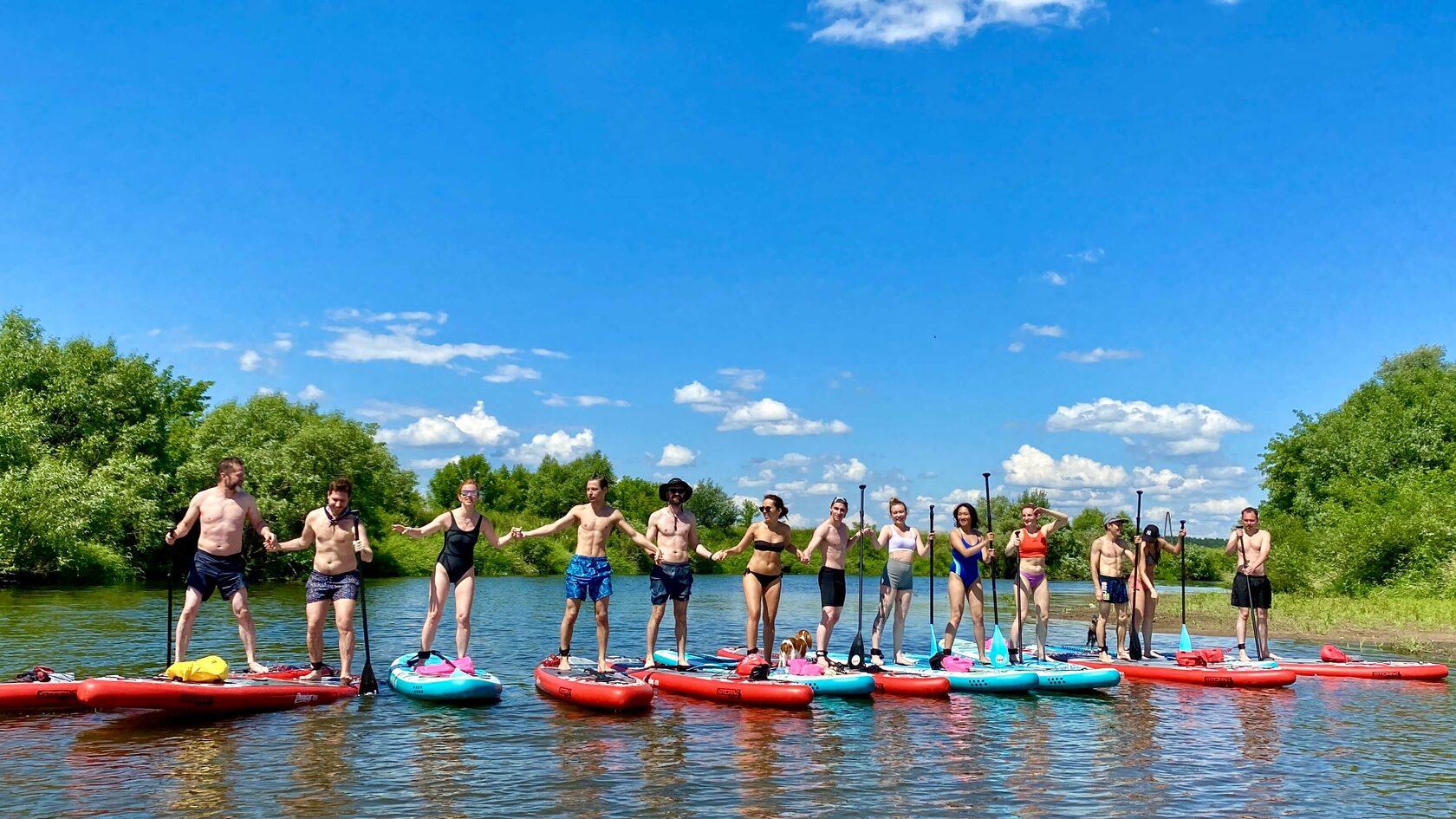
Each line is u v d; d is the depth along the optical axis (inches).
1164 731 408.2
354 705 432.1
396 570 2098.9
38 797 286.8
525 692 476.7
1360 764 353.1
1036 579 563.2
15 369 1590.8
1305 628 928.9
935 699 479.5
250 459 1738.4
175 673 408.8
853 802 295.9
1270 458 1935.3
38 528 1304.1
